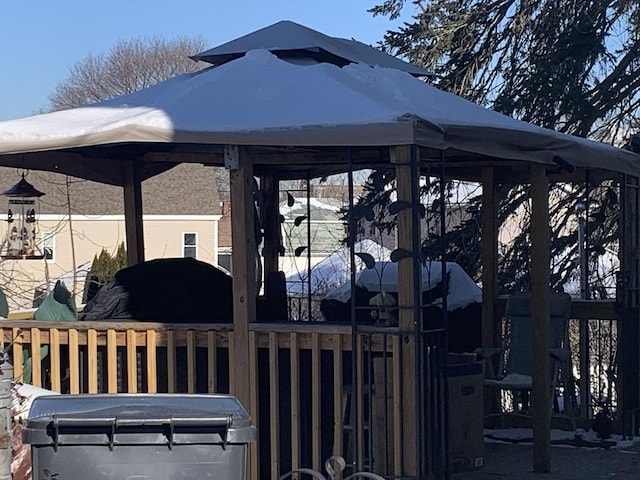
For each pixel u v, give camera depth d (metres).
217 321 6.36
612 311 8.12
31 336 6.43
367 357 5.69
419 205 5.38
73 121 6.16
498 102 13.59
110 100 6.82
